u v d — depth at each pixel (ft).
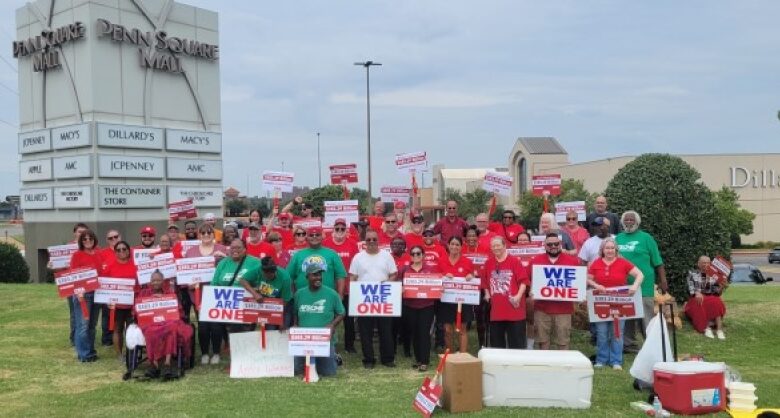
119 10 71.61
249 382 28.91
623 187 41.52
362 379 29.55
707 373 23.85
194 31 79.51
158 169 74.59
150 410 24.73
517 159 244.83
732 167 191.72
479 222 37.96
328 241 36.17
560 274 30.30
